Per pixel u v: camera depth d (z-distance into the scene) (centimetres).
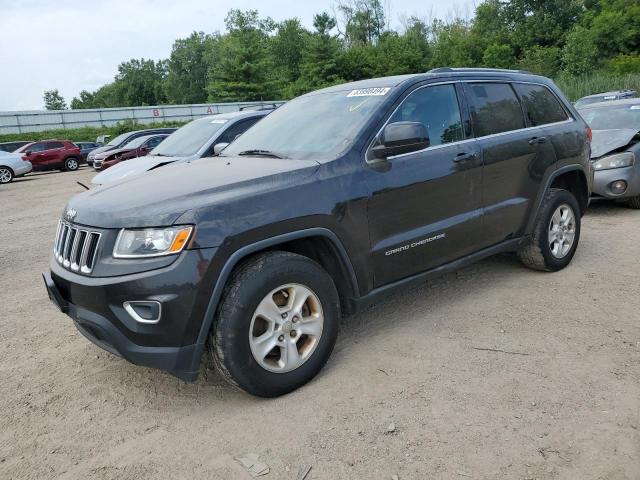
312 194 323
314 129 392
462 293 467
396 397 308
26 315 499
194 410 313
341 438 274
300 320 319
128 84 10131
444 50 5956
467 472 243
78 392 345
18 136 4291
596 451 252
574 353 347
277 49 7294
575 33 4825
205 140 820
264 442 276
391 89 389
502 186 439
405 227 372
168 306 276
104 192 342
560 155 491
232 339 291
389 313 435
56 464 271
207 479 251
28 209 1275
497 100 454
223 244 286
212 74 5841
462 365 340
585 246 596
